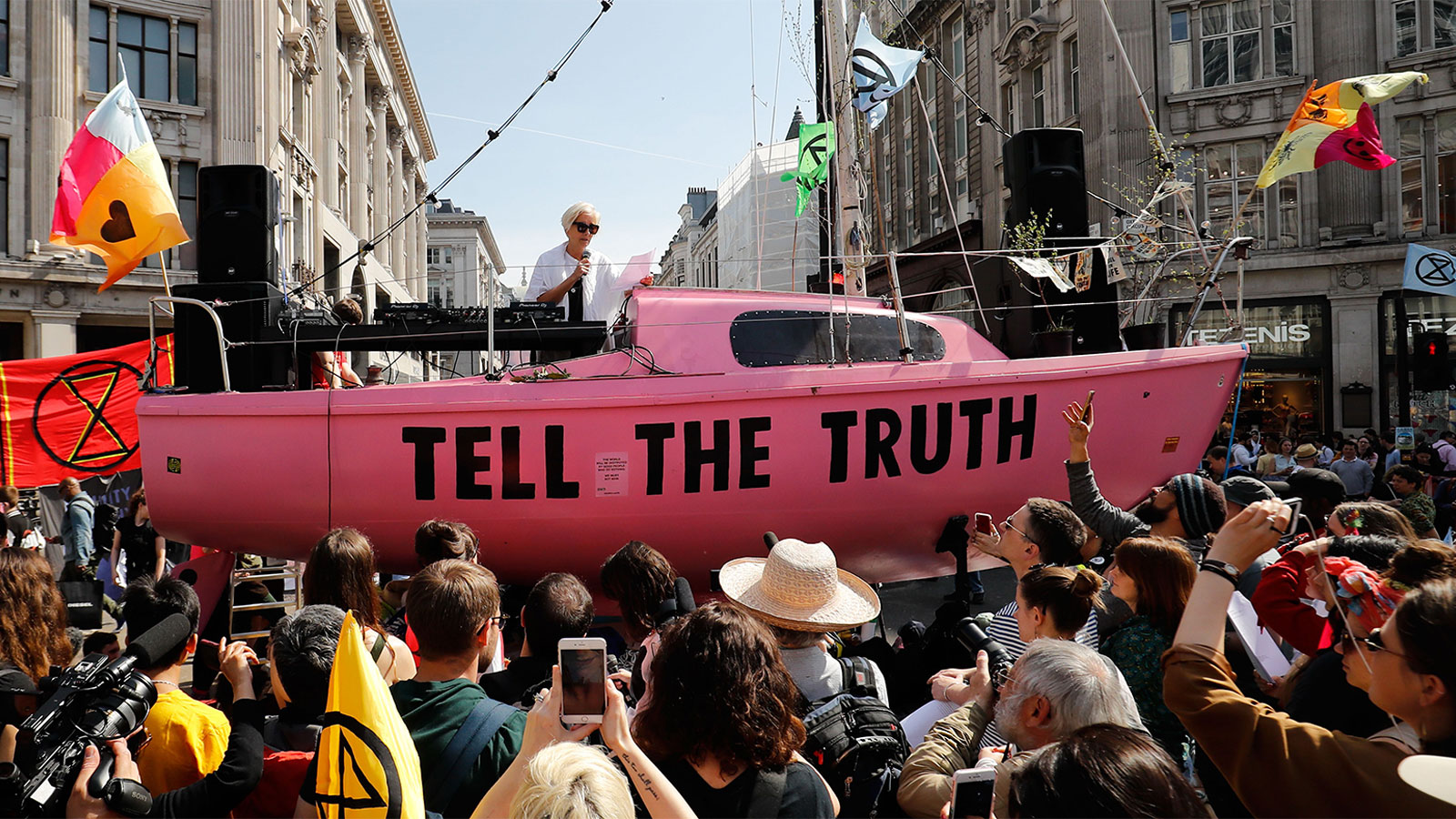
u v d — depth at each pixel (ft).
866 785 7.60
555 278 28.84
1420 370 40.83
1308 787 5.11
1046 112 68.13
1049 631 9.18
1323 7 58.54
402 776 5.59
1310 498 15.01
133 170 18.92
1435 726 5.07
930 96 83.76
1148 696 8.96
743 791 6.05
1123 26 61.21
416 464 17.58
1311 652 8.29
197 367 19.49
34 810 6.14
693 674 6.10
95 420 27.04
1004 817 6.66
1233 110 59.93
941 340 20.71
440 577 8.32
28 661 9.27
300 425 17.58
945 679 9.65
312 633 8.16
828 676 8.88
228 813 7.11
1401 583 6.91
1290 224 60.39
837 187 25.59
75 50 61.11
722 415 17.88
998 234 71.51
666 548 18.62
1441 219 56.80
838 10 25.35
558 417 17.60
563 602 9.32
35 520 29.53
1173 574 9.11
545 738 5.73
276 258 20.90
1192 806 4.83
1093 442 19.24
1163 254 22.24
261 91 66.18
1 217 59.11
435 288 215.72
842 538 18.97
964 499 18.93
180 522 18.11
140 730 7.86
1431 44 56.80
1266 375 60.85
